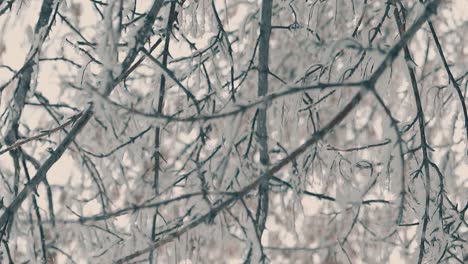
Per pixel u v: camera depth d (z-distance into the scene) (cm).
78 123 361
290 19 470
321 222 505
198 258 381
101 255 389
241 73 399
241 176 360
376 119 457
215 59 430
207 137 402
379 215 445
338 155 394
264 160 351
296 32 403
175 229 373
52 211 399
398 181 320
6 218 360
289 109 379
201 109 403
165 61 396
